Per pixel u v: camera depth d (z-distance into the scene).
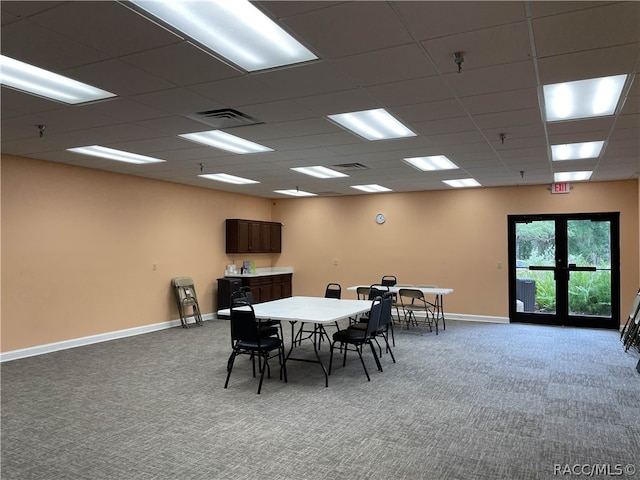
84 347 6.55
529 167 6.83
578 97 3.76
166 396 4.40
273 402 4.23
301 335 7.12
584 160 6.28
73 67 3.09
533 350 6.38
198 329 8.05
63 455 3.14
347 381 4.90
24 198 6.00
